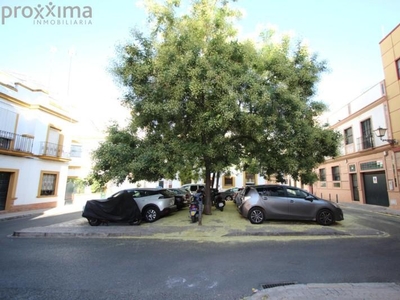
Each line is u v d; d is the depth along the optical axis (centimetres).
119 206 1011
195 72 804
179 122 990
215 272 489
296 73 994
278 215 965
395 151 1494
